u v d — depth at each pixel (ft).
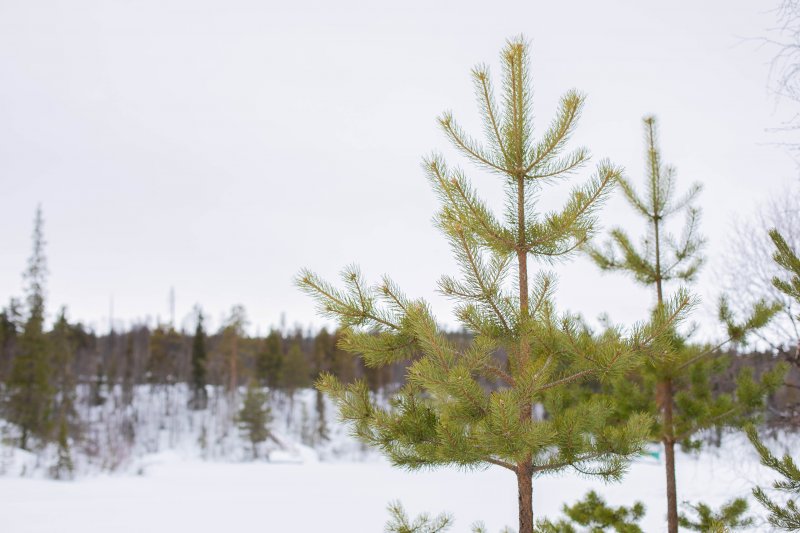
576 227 14.94
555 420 14.66
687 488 38.86
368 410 15.08
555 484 63.82
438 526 16.07
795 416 28.22
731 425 22.44
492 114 15.93
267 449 165.07
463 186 14.94
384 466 132.77
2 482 91.76
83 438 138.41
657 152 24.32
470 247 14.35
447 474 100.12
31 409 126.62
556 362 14.60
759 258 36.50
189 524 55.47
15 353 152.56
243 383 243.40
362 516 58.95
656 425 22.44
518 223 15.62
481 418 13.82
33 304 133.08
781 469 15.84
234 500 73.46
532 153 15.64
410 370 13.55
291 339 296.92
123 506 68.03
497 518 51.62
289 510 63.82
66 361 158.92
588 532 25.11
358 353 15.66
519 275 15.71
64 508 66.13
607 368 13.70
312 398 221.66
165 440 181.06
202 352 223.10
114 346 294.66
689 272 23.88
